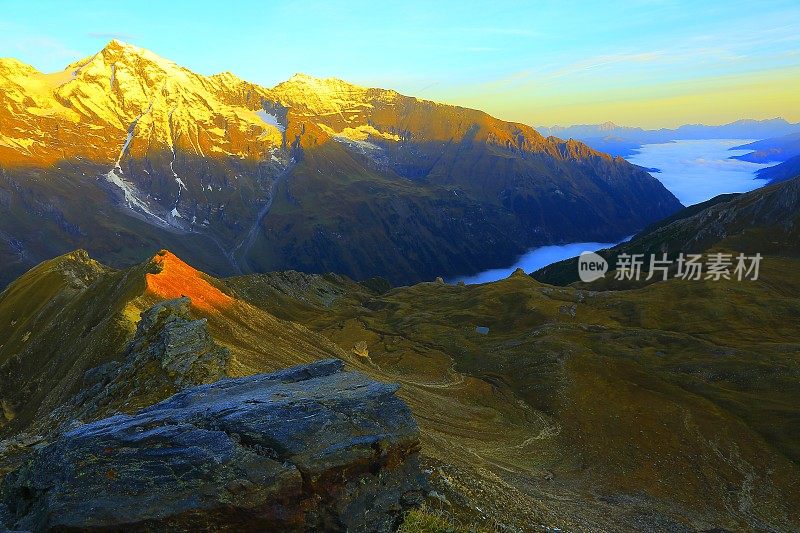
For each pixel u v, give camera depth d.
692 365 94.69
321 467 18.12
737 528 48.19
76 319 83.38
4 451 31.77
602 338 117.25
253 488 16.62
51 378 67.69
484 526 22.16
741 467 61.03
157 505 15.64
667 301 144.50
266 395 21.59
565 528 31.70
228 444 17.66
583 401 80.62
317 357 77.69
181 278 82.44
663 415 74.62
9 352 88.44
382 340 130.75
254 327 79.00
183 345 45.06
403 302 190.12
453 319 150.75
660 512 49.66
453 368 106.06
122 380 43.78
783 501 53.91
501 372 99.25
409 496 20.27
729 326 123.69
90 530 14.92
